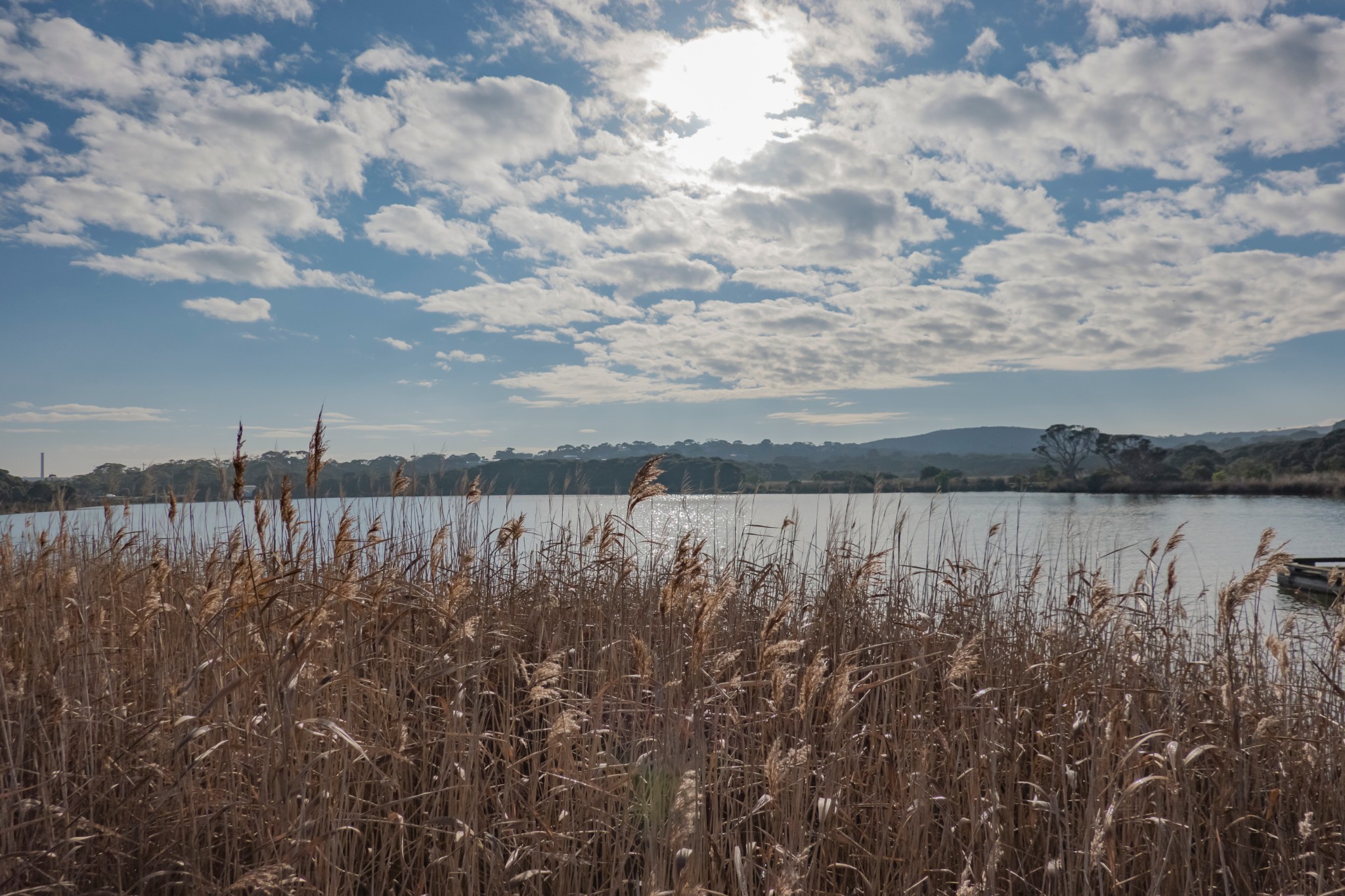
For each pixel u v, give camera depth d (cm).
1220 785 473
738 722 458
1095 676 553
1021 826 456
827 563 735
